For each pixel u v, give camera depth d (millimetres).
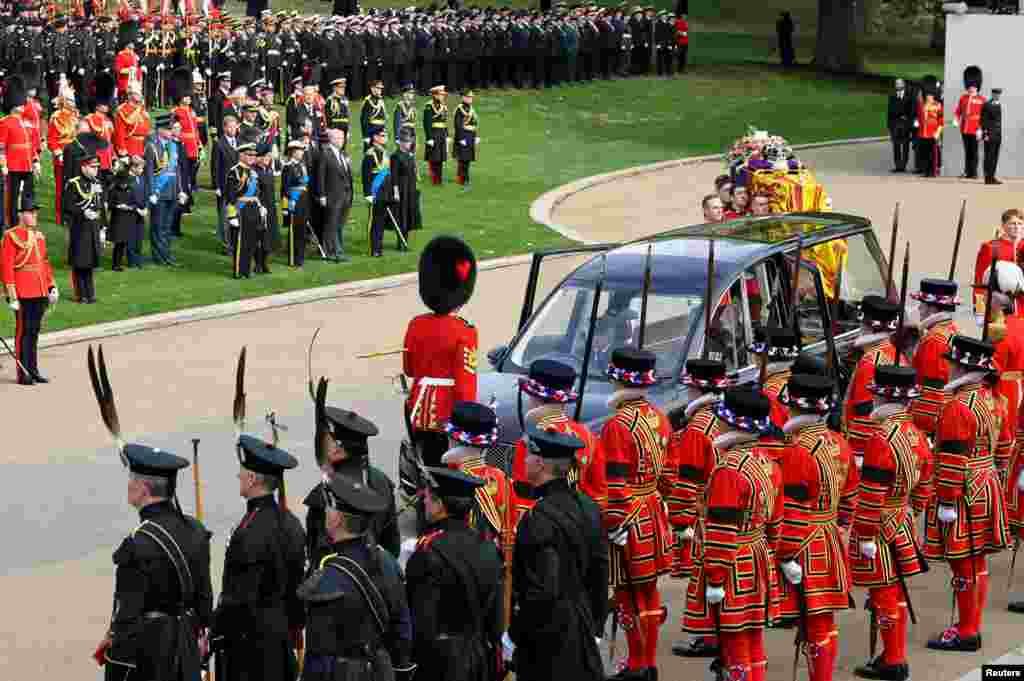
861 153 127438
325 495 23641
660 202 102812
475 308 70375
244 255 76188
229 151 81688
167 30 119625
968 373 32656
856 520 30531
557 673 25359
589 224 94562
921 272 78000
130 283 74250
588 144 125188
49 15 119375
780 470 28594
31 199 81938
